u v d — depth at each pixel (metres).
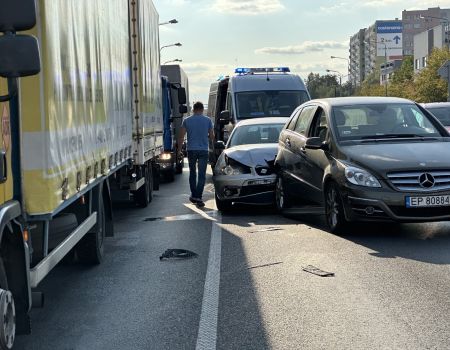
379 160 8.38
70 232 5.79
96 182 6.81
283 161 10.98
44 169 4.49
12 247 4.25
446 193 8.10
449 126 18.08
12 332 4.06
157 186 16.47
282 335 5.04
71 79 5.49
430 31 93.50
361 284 6.36
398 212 8.13
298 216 11.09
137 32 11.32
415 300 5.79
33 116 4.46
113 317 5.68
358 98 10.27
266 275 6.91
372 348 4.69
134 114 11.25
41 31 4.52
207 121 13.01
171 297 6.25
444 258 7.33
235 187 11.38
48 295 6.46
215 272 7.16
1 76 3.85
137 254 8.34
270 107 18.81
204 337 5.07
